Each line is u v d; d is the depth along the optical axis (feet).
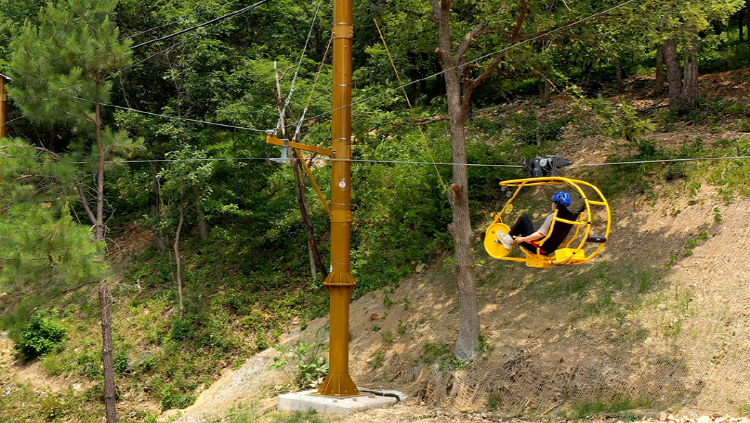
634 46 48.62
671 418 34.04
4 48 78.18
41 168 45.85
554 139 69.51
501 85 54.75
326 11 56.13
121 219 90.22
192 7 71.77
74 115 46.65
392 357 51.98
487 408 42.01
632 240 50.19
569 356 42.01
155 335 65.57
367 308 59.62
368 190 68.90
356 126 52.49
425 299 56.70
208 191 70.23
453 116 48.19
